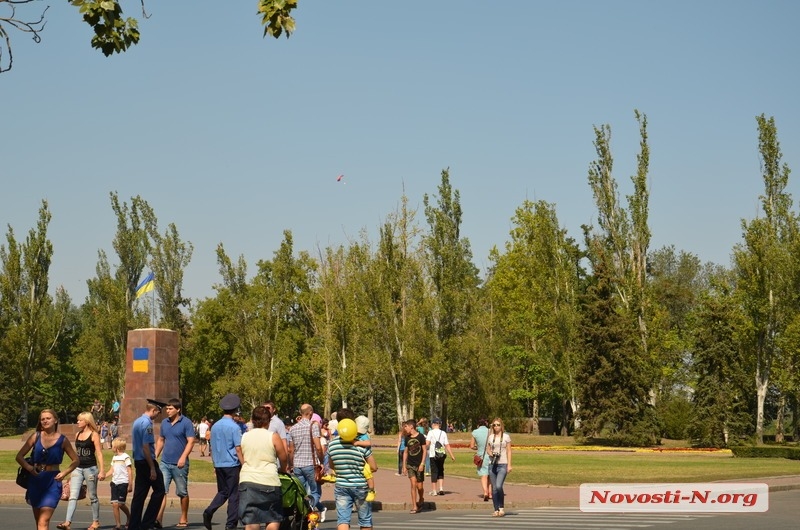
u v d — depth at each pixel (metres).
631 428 65.25
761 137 70.56
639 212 71.00
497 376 74.25
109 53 12.76
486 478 26.34
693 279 134.75
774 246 68.12
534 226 80.31
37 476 14.94
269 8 12.46
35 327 85.94
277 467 14.01
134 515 17.72
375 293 71.56
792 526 19.59
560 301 75.00
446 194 72.44
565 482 32.44
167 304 87.81
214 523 20.89
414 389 73.50
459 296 71.25
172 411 19.86
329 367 81.38
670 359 91.25
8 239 86.62
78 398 111.44
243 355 84.44
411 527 20.08
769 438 88.62
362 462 14.87
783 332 69.75
